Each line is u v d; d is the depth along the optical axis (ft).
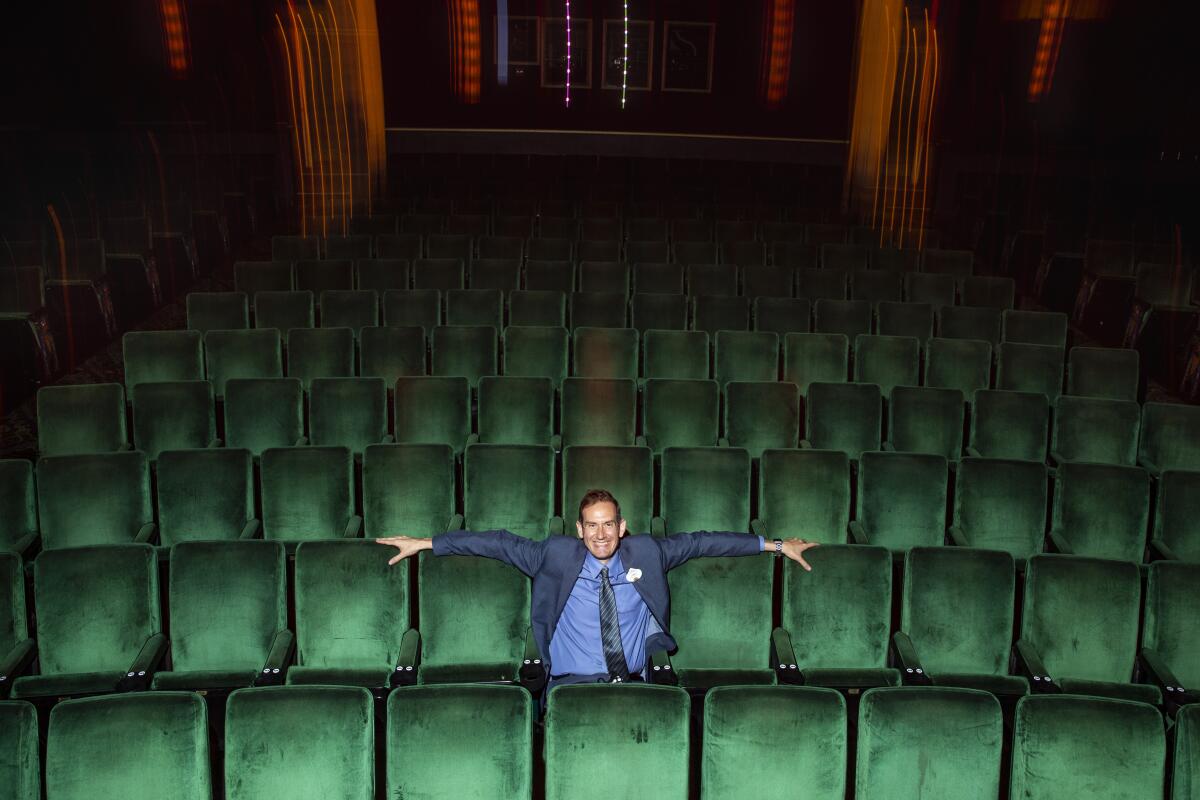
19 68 29.86
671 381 15.06
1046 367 17.04
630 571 9.94
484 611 10.44
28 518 12.29
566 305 20.59
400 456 12.60
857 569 10.64
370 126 33.91
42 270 19.90
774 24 38.34
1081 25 33.47
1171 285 21.81
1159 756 8.20
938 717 8.26
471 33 37.73
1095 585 10.68
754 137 39.06
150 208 26.61
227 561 10.46
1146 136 32.68
